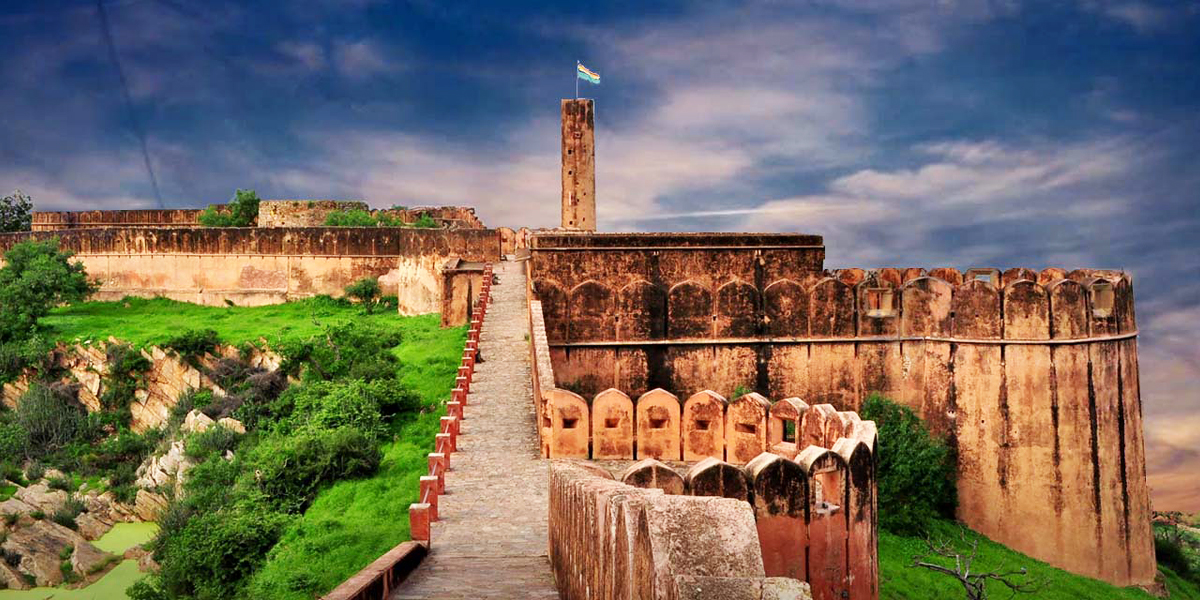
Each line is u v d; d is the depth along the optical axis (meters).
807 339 27.97
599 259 27.75
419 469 22.36
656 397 18.80
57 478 34.34
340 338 37.47
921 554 23.31
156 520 30.58
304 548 18.28
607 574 7.34
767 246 28.34
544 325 26.50
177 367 39.81
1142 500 27.64
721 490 11.51
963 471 26.80
